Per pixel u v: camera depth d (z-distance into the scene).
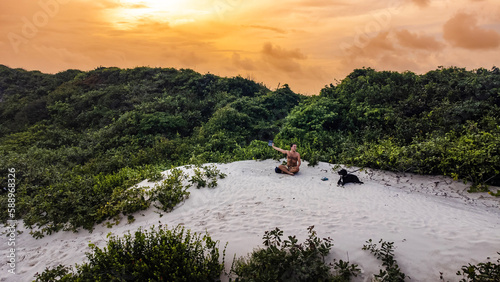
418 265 3.95
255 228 5.48
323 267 3.92
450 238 4.54
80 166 12.97
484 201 6.79
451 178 8.08
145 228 6.22
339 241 4.67
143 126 17.19
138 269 3.88
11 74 29.73
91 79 27.58
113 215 7.02
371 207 6.32
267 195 7.34
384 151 9.62
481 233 4.64
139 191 7.62
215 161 12.87
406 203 6.60
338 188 7.78
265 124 19.41
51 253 5.87
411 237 4.68
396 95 13.78
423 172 8.57
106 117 20.22
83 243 6.11
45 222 7.17
